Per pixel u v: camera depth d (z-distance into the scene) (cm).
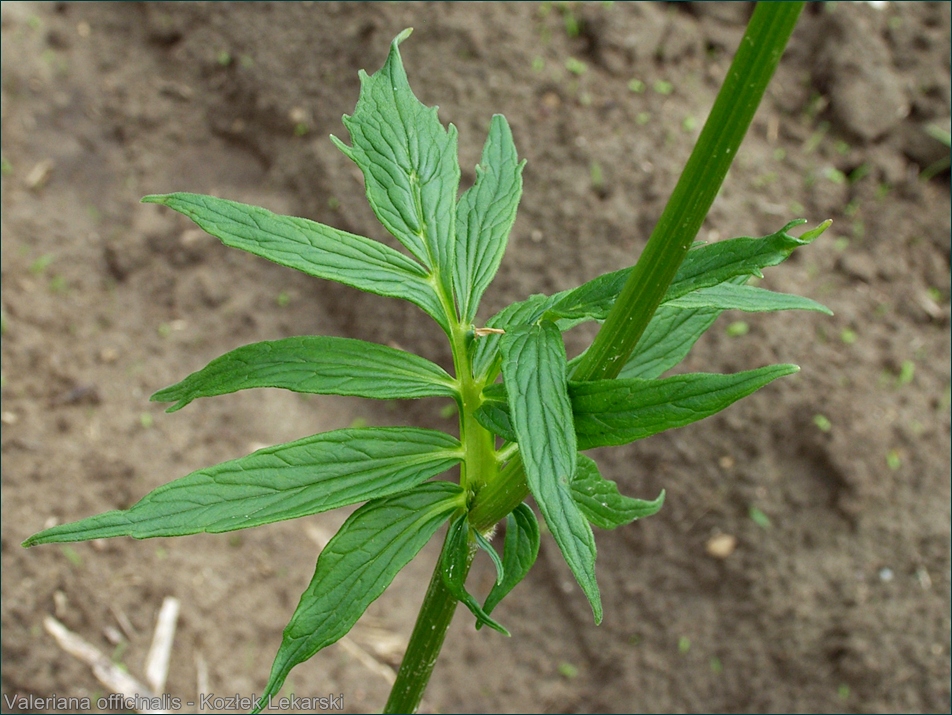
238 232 28
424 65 73
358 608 28
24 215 76
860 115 73
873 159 73
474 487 30
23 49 82
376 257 29
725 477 63
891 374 65
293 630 27
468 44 73
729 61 77
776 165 72
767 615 61
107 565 63
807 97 75
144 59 83
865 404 63
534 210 69
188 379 29
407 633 65
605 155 70
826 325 66
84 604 61
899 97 74
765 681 60
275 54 78
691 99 74
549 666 63
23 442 67
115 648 61
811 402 63
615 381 26
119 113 81
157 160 80
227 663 61
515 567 30
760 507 62
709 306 28
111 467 67
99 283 75
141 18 84
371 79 31
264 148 78
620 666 62
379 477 28
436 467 29
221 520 27
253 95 79
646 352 32
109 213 78
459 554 30
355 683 62
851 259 69
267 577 65
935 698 58
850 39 74
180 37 83
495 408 29
